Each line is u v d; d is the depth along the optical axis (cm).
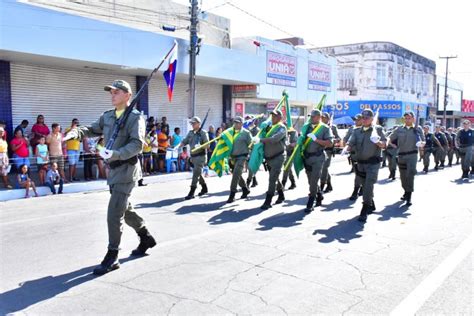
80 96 1595
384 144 757
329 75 2903
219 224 730
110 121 503
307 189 1145
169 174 1469
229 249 580
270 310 392
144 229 548
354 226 720
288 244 605
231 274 482
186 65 1695
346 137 1045
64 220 776
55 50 1278
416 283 461
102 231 691
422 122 4056
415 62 4531
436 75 5103
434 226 723
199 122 1011
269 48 2317
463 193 1097
